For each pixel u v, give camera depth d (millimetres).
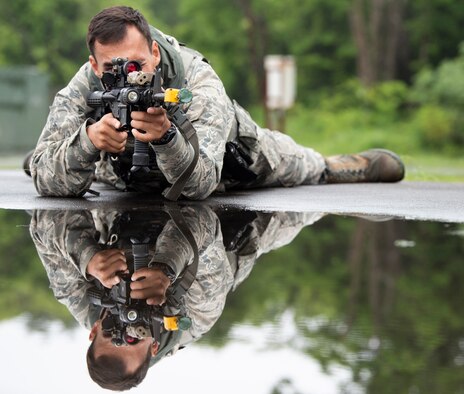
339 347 1471
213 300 1889
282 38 37750
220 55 37625
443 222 3381
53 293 1949
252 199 4043
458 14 34625
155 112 2918
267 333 1568
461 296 1896
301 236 2932
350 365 1376
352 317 1680
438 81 28609
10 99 19891
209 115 3574
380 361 1376
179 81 3527
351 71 36844
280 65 14672
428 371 1341
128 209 3477
